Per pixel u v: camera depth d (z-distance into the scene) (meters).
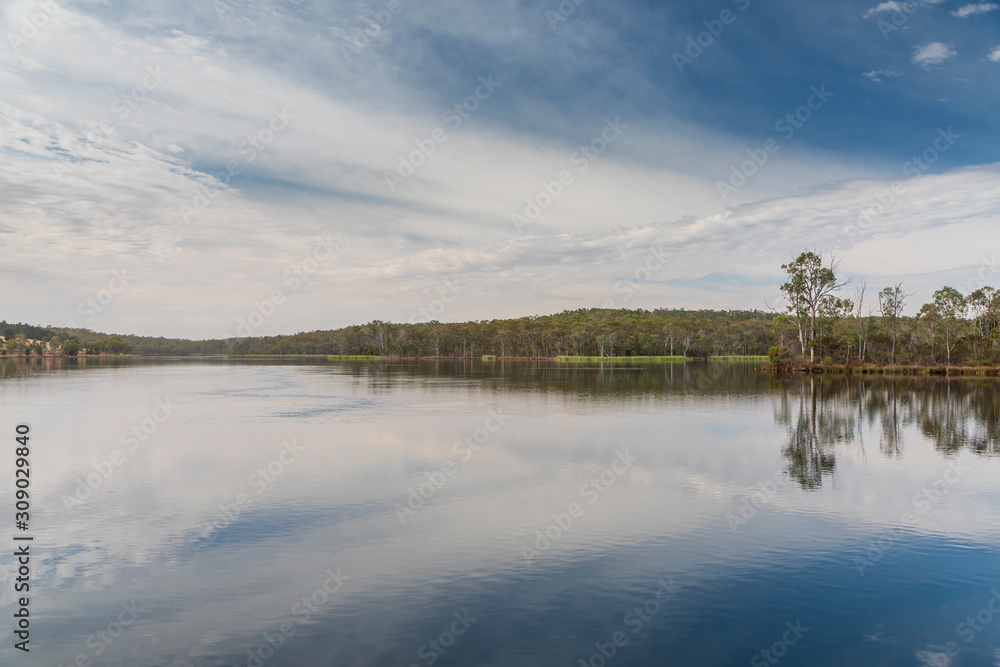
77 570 12.75
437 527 15.38
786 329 103.00
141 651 9.52
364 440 28.66
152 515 16.64
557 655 9.27
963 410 40.88
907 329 97.44
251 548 13.98
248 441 28.53
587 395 53.50
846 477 20.83
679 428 32.50
